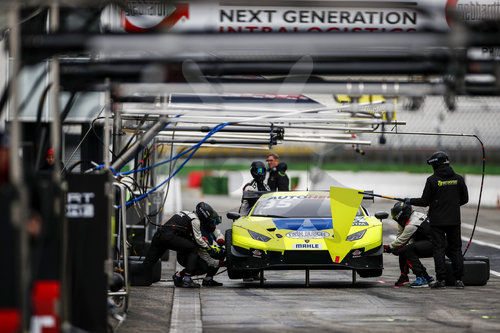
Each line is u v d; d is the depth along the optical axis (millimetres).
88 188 18281
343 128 32938
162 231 32062
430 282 32188
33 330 13695
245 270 32188
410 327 21625
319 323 22422
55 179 15000
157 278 34250
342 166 133500
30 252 13758
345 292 30109
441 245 31281
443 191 31125
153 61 19750
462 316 23656
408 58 18750
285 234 31812
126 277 23344
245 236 32062
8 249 12094
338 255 31016
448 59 18688
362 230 31969
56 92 15641
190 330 21172
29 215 13539
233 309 25406
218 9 19922
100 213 18297
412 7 19156
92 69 19922
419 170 123312
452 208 31047
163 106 26219
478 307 25625
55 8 15766
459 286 31297
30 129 32312
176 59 19734
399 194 116062
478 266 32219
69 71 19969
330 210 34625
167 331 21016
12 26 13078
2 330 12016
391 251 32375
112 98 25469
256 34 15570
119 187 23500
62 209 15188
